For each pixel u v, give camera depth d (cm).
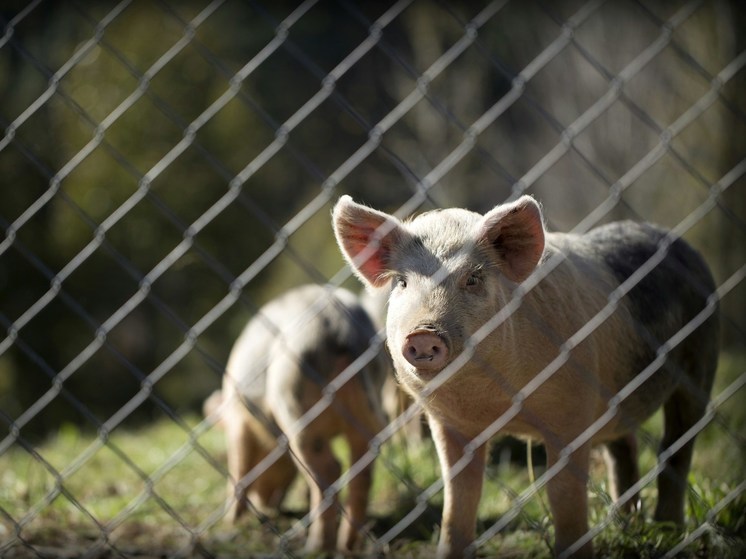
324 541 468
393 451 559
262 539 471
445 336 303
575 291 365
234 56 1700
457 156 277
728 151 1034
